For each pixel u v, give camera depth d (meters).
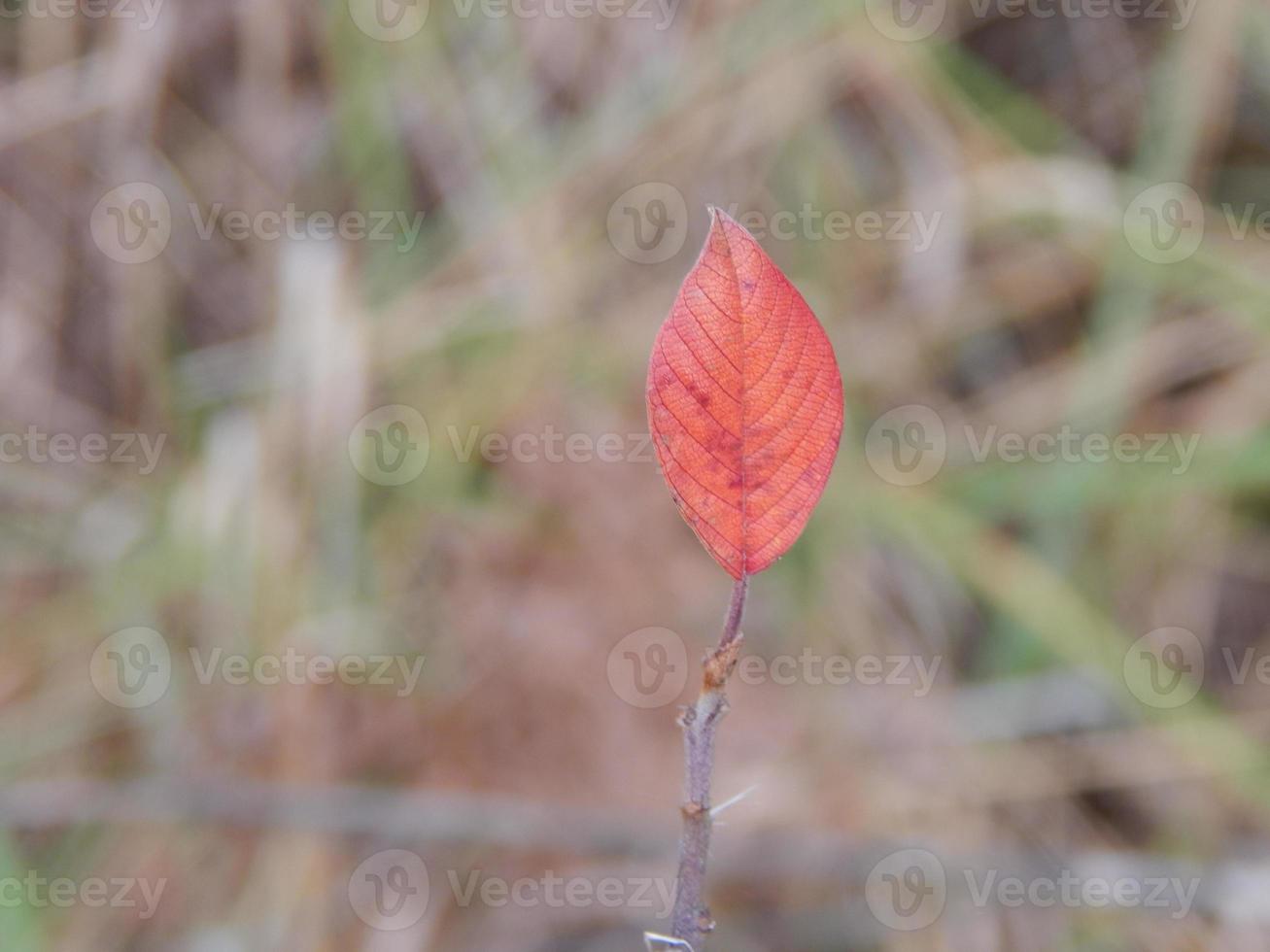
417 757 1.41
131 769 1.44
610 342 1.54
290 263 1.53
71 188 1.62
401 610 1.47
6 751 1.43
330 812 1.33
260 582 1.46
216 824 1.37
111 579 1.52
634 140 1.58
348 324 1.51
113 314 1.62
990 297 1.57
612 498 1.49
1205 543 1.51
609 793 1.38
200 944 1.34
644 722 1.41
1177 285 1.47
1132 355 1.46
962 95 1.58
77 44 1.64
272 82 1.64
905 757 1.42
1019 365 1.58
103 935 1.35
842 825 1.38
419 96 1.62
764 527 0.54
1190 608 1.49
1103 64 1.62
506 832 1.33
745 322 0.53
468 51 1.64
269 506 1.48
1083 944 1.34
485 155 1.62
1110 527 1.52
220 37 1.65
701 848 0.55
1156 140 1.54
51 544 1.56
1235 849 1.38
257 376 1.60
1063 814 1.42
